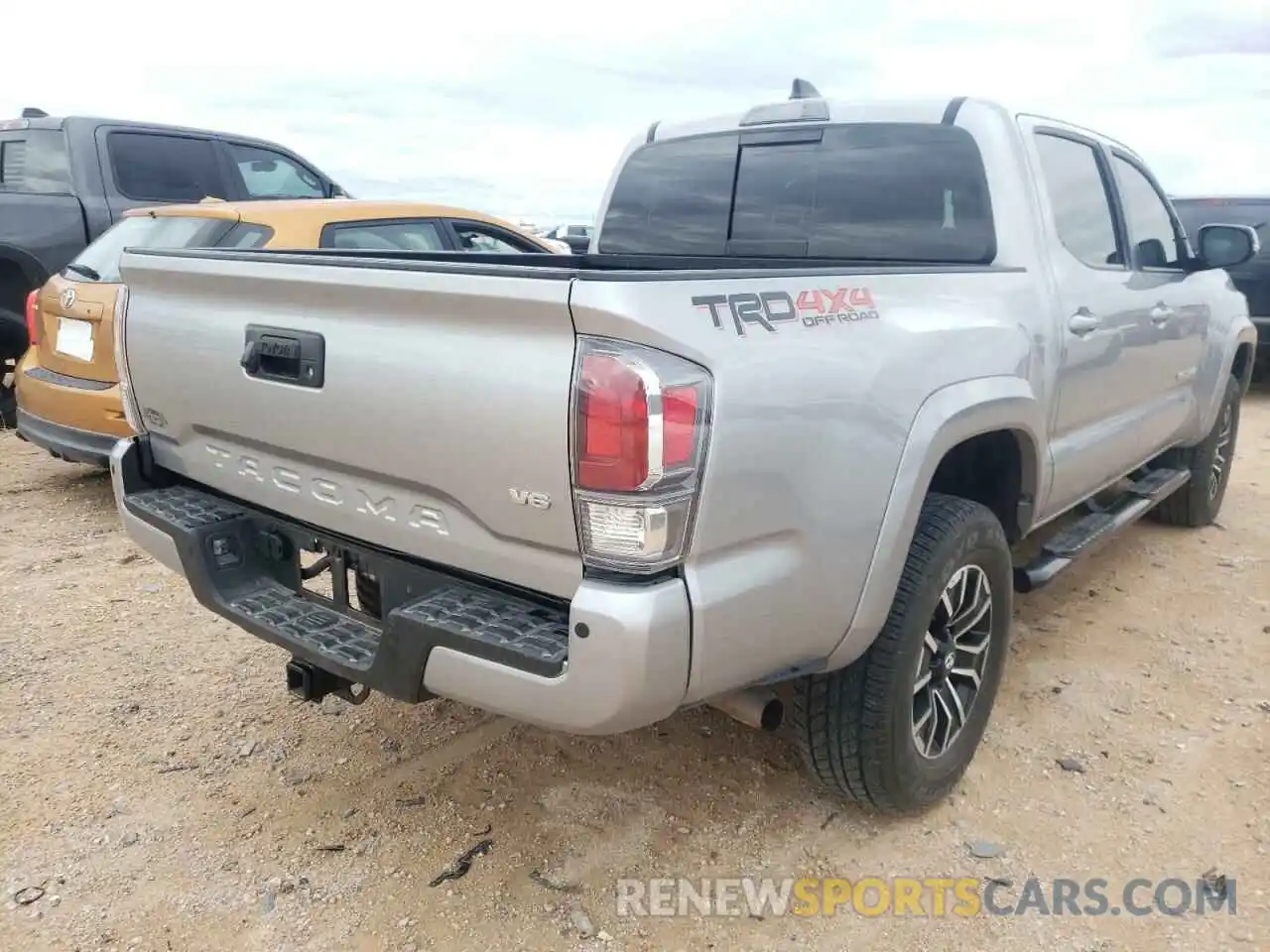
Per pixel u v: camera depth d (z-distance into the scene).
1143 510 4.43
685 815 2.93
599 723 2.00
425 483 2.25
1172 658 3.93
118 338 3.04
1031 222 3.35
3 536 5.28
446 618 2.18
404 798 3.00
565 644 2.07
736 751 3.27
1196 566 4.96
